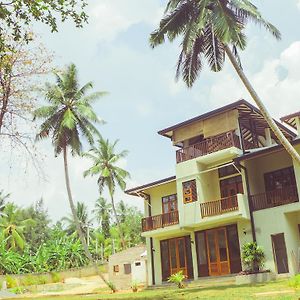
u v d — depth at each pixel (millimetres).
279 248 22750
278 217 22953
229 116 26109
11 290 36469
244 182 24703
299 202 22391
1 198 58781
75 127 32312
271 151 23109
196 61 21062
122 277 32625
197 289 20406
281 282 18984
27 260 50469
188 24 19594
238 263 24531
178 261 27609
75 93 32875
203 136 27641
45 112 31266
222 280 23938
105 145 44562
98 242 64938
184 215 26094
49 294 29922
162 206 29453
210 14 19172
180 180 26844
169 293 19484
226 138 25594
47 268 50562
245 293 15555
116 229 65188
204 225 25844
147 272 29219
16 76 12750
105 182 44656
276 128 18953
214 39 20766
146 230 28219
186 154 27250
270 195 24094
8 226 56281
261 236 23375
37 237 73875
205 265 25984
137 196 30750
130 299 17562
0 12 9109
